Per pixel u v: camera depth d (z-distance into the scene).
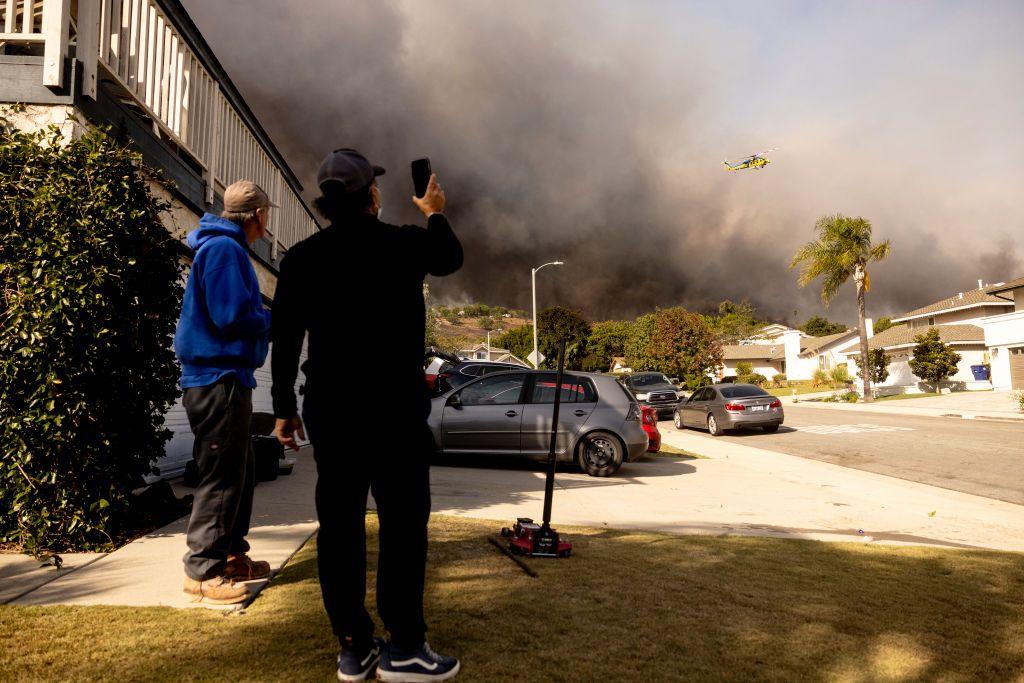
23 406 3.39
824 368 58.41
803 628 2.79
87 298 3.39
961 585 3.65
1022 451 12.27
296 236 11.62
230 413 2.73
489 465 9.31
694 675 2.27
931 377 37.62
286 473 6.61
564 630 2.61
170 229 5.91
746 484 8.16
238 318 2.70
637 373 25.81
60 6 4.41
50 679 2.00
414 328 2.16
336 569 2.09
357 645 2.09
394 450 2.08
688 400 20.28
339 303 2.08
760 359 78.44
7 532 3.43
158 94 5.85
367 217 2.18
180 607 2.69
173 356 4.15
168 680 2.03
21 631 2.37
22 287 3.35
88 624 2.46
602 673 2.23
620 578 3.40
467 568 3.48
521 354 75.88
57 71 4.36
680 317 48.94
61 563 3.25
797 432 17.72
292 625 2.51
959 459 11.41
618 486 7.60
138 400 3.79
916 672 2.40
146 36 5.58
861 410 26.33
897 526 5.75
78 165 3.62
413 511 2.11
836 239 31.55
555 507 5.88
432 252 2.18
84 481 3.53
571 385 9.05
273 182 9.99
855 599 3.26
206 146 7.02
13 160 3.53
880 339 49.34
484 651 2.36
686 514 5.87
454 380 11.95
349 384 2.05
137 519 4.10
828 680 2.30
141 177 4.04
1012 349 33.56
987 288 44.69
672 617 2.84
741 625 2.79
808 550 4.39
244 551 3.05
